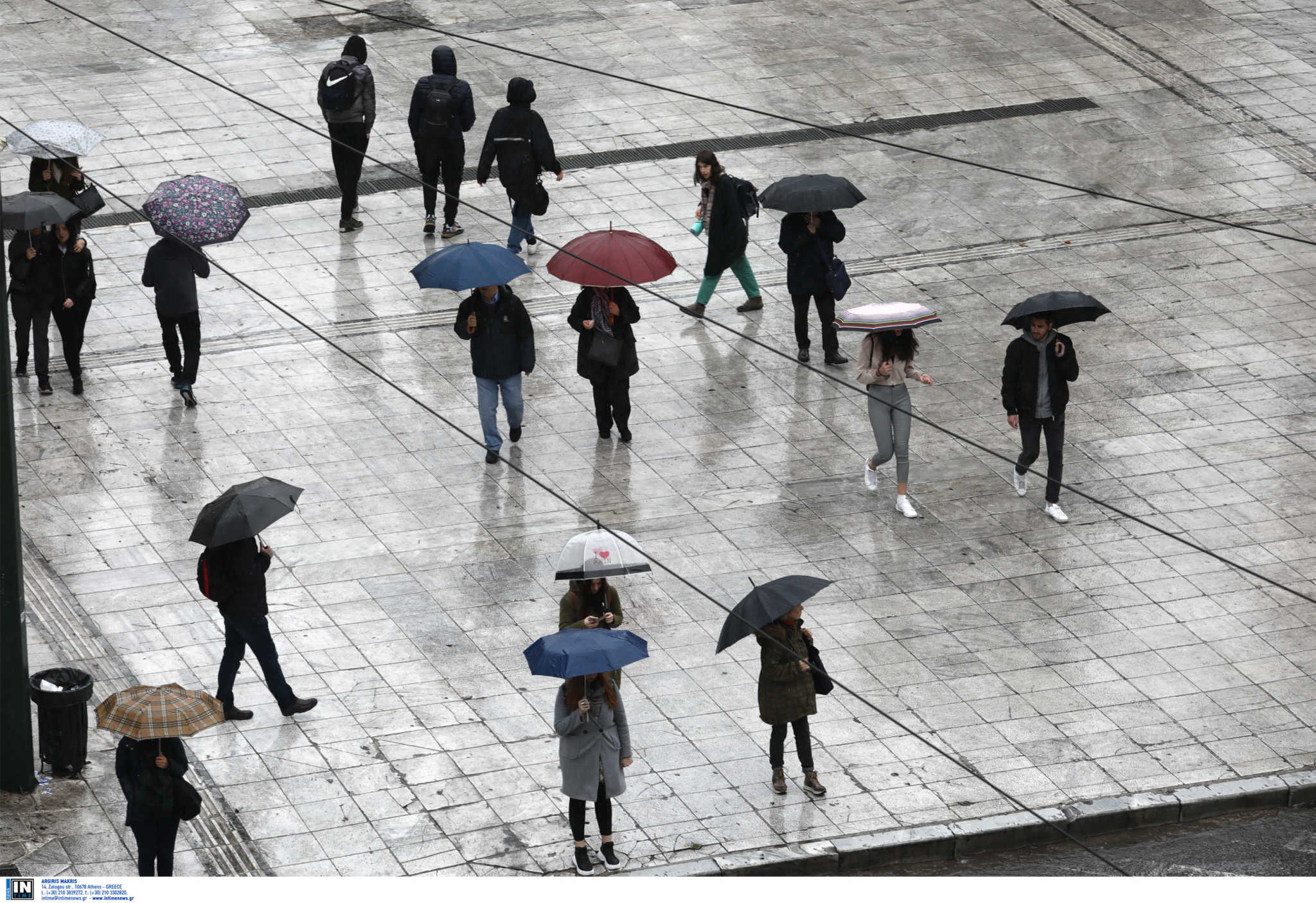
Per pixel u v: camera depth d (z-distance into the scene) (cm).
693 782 3294
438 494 4222
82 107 6141
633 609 3816
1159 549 4047
